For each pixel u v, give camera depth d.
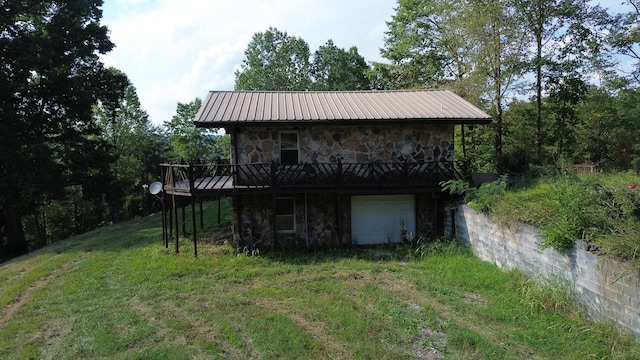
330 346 6.48
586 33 19.52
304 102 14.59
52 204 36.81
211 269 11.22
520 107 23.70
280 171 12.87
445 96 15.59
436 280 9.48
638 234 6.32
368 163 12.96
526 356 5.92
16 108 21.98
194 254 12.70
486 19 19.03
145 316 8.09
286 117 12.38
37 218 37.84
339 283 9.64
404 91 16.61
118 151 40.59
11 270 13.57
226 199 27.73
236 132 13.07
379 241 14.05
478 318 7.26
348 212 13.85
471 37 19.92
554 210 8.35
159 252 13.26
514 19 19.39
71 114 23.44
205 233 15.72
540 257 8.35
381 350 6.16
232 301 8.67
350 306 8.07
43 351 6.77
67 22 21.97
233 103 14.19
